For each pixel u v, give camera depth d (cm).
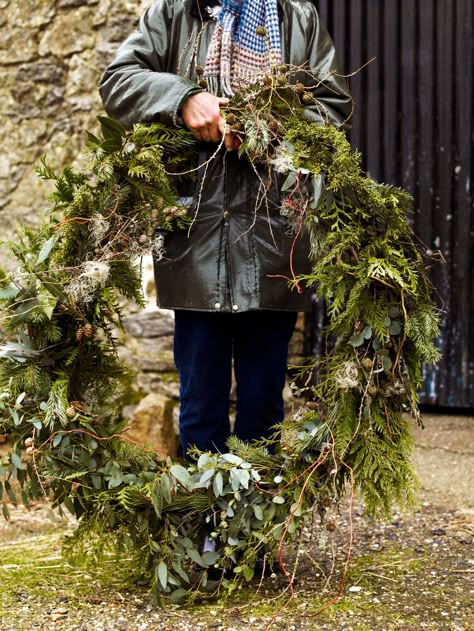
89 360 244
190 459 249
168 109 230
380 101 445
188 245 242
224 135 227
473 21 429
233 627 211
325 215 221
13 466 228
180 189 246
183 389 251
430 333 215
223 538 221
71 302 226
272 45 240
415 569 252
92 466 225
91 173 248
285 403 406
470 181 436
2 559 276
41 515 342
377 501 221
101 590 241
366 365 215
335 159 221
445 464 371
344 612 218
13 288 227
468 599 227
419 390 445
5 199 463
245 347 251
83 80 450
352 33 443
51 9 453
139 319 420
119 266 231
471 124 434
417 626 209
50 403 223
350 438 216
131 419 400
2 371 231
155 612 222
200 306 239
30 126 460
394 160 445
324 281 218
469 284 437
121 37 441
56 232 237
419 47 438
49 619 219
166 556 222
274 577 247
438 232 441
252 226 237
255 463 225
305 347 439
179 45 248
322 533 224
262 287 239
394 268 214
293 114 231
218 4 248
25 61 459
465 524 297
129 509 214
